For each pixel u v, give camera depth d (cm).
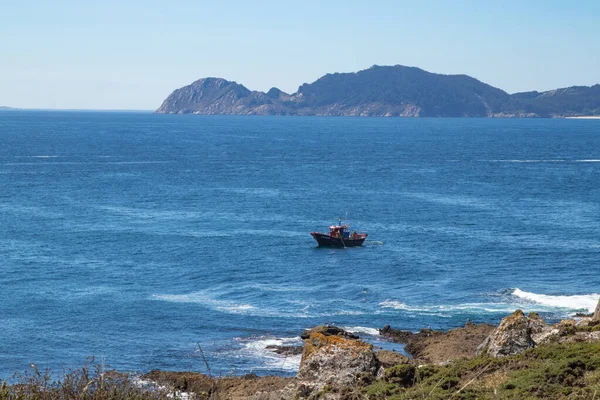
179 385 4003
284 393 3030
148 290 7319
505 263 8562
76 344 5691
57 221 11106
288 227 10981
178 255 8894
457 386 2659
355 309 6688
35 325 6153
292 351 5525
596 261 8625
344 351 3133
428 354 5125
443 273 8088
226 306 6788
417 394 2483
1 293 7094
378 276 7962
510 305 6775
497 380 2698
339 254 9075
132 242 9594
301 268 8331
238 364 5253
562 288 7375
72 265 8281
